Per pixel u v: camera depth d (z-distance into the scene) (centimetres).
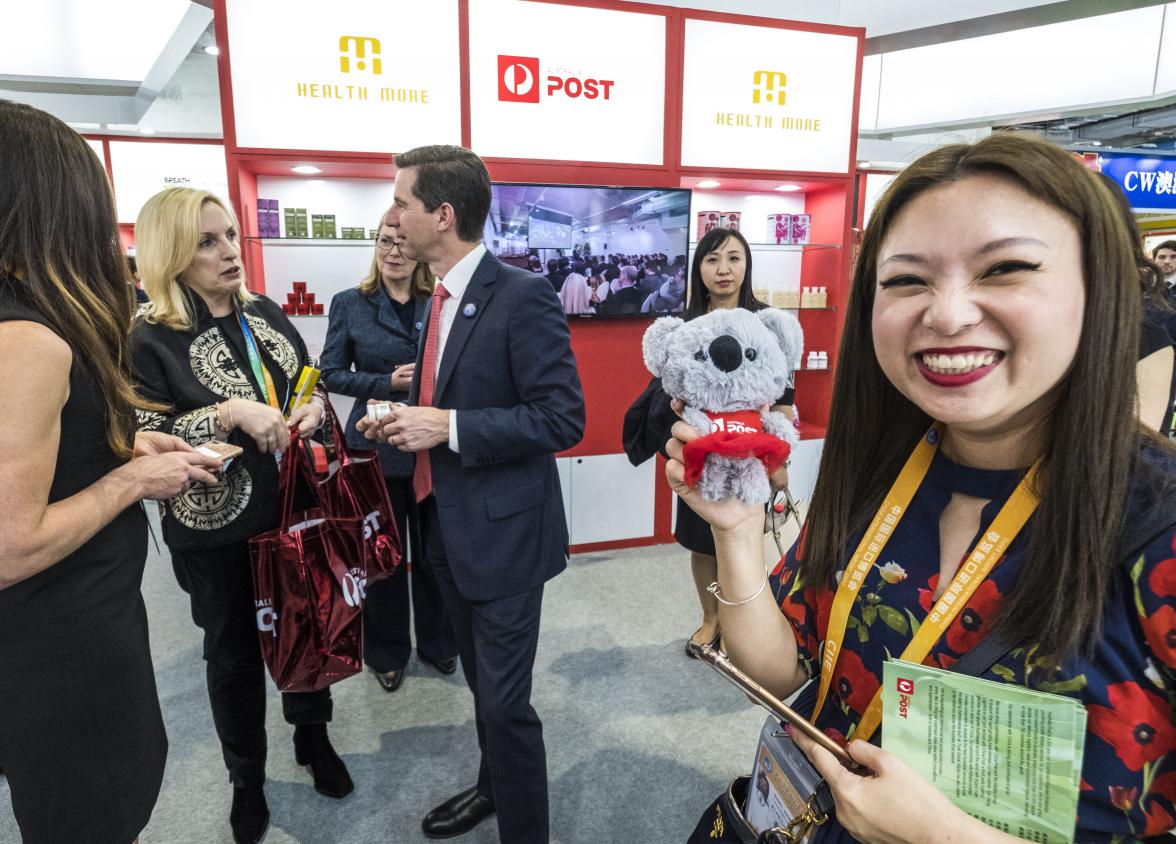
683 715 225
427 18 296
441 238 150
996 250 56
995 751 58
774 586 94
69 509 93
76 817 102
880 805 59
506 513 148
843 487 81
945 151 61
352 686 246
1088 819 58
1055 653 57
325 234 318
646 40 325
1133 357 56
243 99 282
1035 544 60
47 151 92
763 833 79
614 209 335
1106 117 630
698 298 252
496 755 151
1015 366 57
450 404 152
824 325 386
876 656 73
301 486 164
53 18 511
